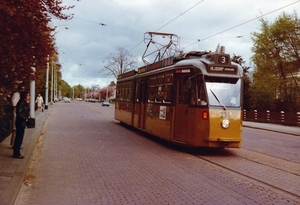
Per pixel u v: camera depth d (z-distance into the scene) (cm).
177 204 669
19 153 1075
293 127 3297
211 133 1243
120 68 8300
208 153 1323
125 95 2352
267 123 3881
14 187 735
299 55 3794
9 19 751
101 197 712
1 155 1110
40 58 974
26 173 911
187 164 1083
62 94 16900
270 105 4147
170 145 1528
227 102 1270
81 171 955
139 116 1930
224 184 830
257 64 4116
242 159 1205
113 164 1059
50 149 1335
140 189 776
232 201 692
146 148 1414
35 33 863
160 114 1543
